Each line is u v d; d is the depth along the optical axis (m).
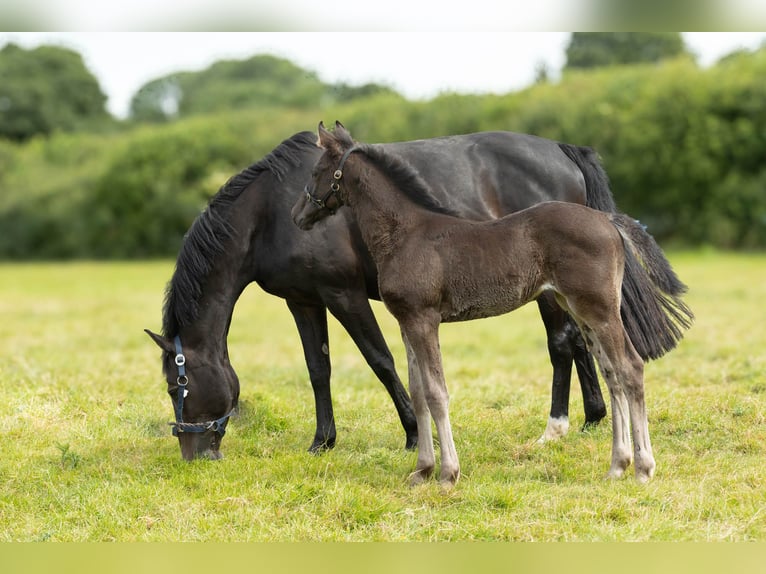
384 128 35.34
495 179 8.03
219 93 55.38
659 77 32.12
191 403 7.45
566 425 8.10
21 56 59.12
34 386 10.26
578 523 6.01
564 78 35.25
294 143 7.80
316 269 7.51
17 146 50.19
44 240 42.03
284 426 8.76
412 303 6.62
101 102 62.22
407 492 6.73
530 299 6.63
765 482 6.59
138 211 40.34
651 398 9.17
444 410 6.67
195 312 7.45
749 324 14.48
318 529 6.11
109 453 7.96
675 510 6.16
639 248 6.62
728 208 30.39
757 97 29.72
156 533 6.13
